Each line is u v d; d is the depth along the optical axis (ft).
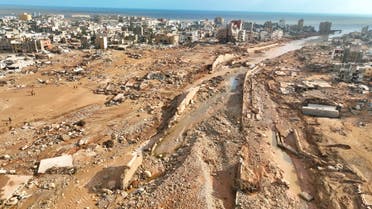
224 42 623.77
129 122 200.54
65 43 513.04
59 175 138.10
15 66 329.11
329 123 193.77
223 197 124.47
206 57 441.68
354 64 345.31
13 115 205.36
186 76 324.19
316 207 118.62
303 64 395.75
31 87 268.82
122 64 374.43
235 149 160.04
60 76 309.01
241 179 129.90
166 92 268.41
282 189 127.65
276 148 166.61
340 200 119.34
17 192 125.18
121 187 129.90
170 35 576.61
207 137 178.09
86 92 262.06
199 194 122.93
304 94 257.55
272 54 526.98
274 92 266.57
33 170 142.00
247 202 117.70
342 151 157.58
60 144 168.04
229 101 245.86
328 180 133.18
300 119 204.13
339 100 237.66
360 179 133.18
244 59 459.73
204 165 145.18
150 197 121.90
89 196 124.67
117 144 171.22
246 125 193.57
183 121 204.13
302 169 147.33
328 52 484.33
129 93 261.44
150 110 223.10
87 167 145.69
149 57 430.61
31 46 422.41
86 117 207.21
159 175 142.72
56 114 210.79
